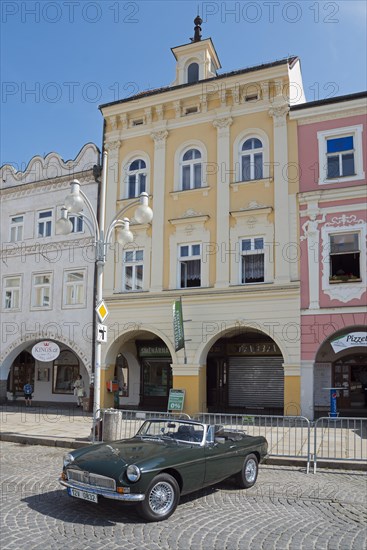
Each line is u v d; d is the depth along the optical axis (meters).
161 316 19.84
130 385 23.36
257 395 21.59
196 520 6.77
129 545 5.78
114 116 22.33
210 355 22.22
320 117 18.91
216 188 19.94
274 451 11.65
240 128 20.02
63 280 22.67
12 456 11.59
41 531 6.18
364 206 17.78
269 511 7.27
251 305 18.55
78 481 6.96
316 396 21.22
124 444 7.89
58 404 24.19
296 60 20.70
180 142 20.98
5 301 23.98
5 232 24.55
